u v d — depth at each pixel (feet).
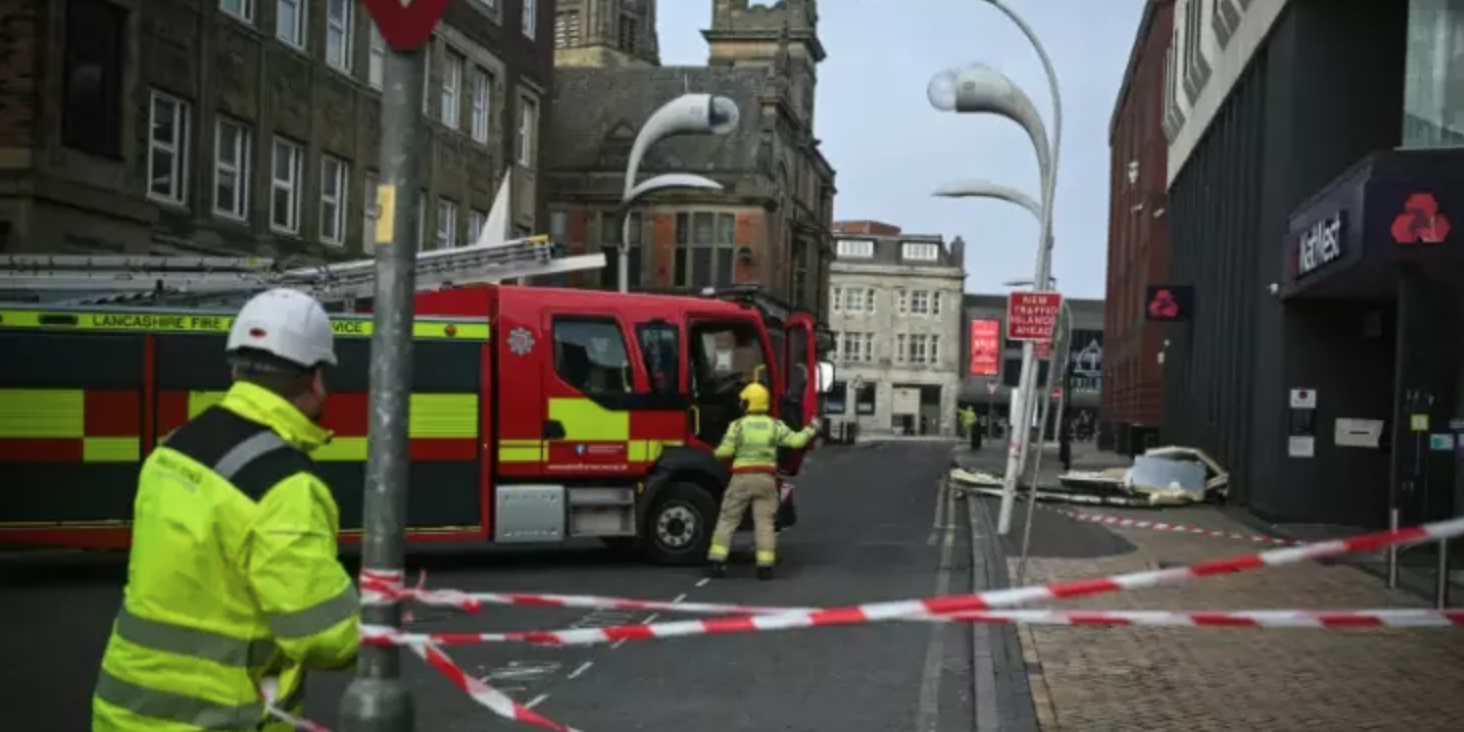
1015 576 43.98
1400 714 24.94
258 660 9.96
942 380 349.82
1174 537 59.21
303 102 81.30
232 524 9.64
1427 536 11.50
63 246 59.72
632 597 39.96
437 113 99.40
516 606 38.24
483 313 45.57
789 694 27.43
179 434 10.21
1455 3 52.60
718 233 169.58
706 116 75.51
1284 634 33.45
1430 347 48.52
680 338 47.09
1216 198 95.96
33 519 40.45
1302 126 65.77
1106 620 13.53
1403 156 49.26
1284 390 65.92
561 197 170.71
